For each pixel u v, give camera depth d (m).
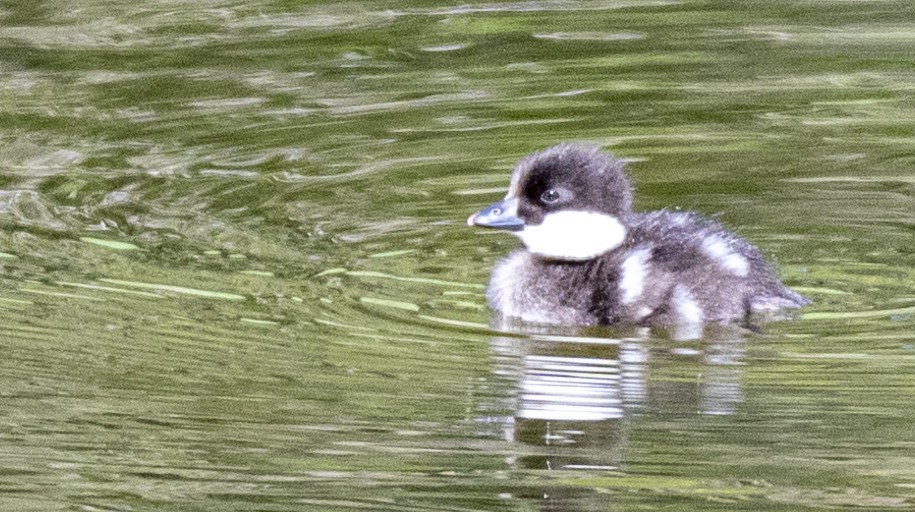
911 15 20.50
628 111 17.44
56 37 20.17
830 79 18.30
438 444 10.45
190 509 9.72
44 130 17.09
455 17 20.73
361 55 19.34
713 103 17.61
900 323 12.32
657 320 12.61
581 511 9.62
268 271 13.48
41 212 14.84
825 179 15.48
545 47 19.53
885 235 14.15
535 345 12.06
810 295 12.94
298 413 10.86
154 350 11.85
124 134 16.95
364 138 16.72
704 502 9.66
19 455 10.37
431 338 12.15
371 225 14.55
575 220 13.30
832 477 9.91
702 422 10.67
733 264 12.96
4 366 11.58
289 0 21.67
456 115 17.36
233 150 16.44
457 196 15.23
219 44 19.80
